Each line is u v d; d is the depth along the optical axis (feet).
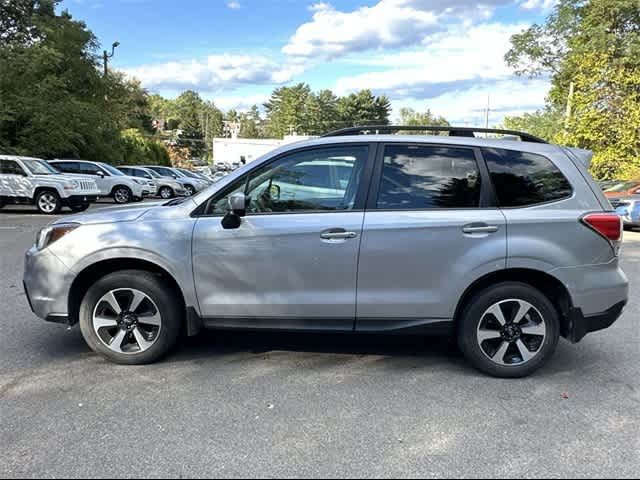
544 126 139.85
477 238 12.38
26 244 31.37
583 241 12.46
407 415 10.86
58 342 14.84
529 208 12.58
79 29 97.96
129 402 11.23
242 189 12.92
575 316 12.62
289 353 14.39
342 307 12.69
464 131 13.37
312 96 369.50
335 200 12.76
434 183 12.74
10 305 18.37
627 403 11.56
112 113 106.01
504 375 12.81
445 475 8.79
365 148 12.89
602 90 84.48
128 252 12.69
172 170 92.27
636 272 26.66
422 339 15.75
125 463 8.98
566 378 12.92
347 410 11.04
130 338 13.30
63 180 50.03
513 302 12.63
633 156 82.89
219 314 12.95
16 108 72.74
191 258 12.69
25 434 9.84
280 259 12.59
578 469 9.01
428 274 12.50
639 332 16.66
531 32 107.55
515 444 9.79
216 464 9.01
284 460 9.15
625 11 90.99
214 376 12.69
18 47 80.94
